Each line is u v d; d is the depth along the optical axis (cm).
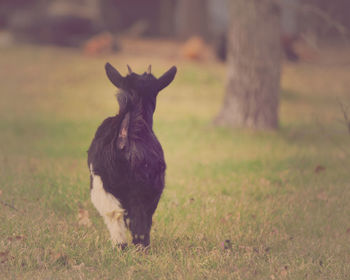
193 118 2333
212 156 1609
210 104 2777
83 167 1370
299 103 2806
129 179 705
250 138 1912
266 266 732
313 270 722
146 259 725
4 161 1422
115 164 701
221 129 2066
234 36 2106
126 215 732
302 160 1400
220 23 6022
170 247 796
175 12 5612
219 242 833
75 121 2278
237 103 2117
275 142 1834
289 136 1898
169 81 762
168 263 725
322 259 770
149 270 696
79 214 914
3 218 873
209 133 1994
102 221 916
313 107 2667
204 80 3184
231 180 1283
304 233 899
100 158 714
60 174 1238
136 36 5050
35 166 1355
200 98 2898
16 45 3953
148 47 4231
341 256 788
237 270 709
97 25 4419
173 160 1545
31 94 2856
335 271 721
